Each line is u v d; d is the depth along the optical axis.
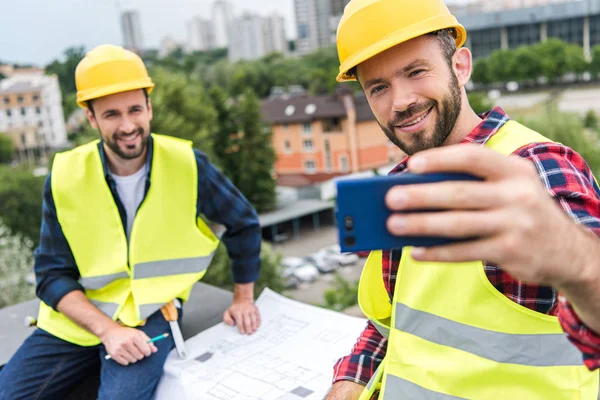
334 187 0.73
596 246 0.68
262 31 132.25
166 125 23.31
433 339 1.32
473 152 0.63
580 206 0.99
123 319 2.24
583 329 0.75
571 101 58.25
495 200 0.61
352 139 44.91
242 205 2.50
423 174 0.71
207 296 2.96
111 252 2.31
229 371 2.16
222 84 76.06
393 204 0.63
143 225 2.31
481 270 1.20
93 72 2.19
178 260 2.37
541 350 1.17
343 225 0.73
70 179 2.29
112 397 2.03
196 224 2.49
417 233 0.63
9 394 2.18
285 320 2.52
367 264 1.52
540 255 0.63
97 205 2.31
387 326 1.53
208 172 2.44
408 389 1.35
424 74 1.29
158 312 2.33
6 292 10.06
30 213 29.31
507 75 67.50
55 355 2.25
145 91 2.30
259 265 2.58
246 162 32.25
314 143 46.09
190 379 2.13
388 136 1.40
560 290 0.70
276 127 47.34
